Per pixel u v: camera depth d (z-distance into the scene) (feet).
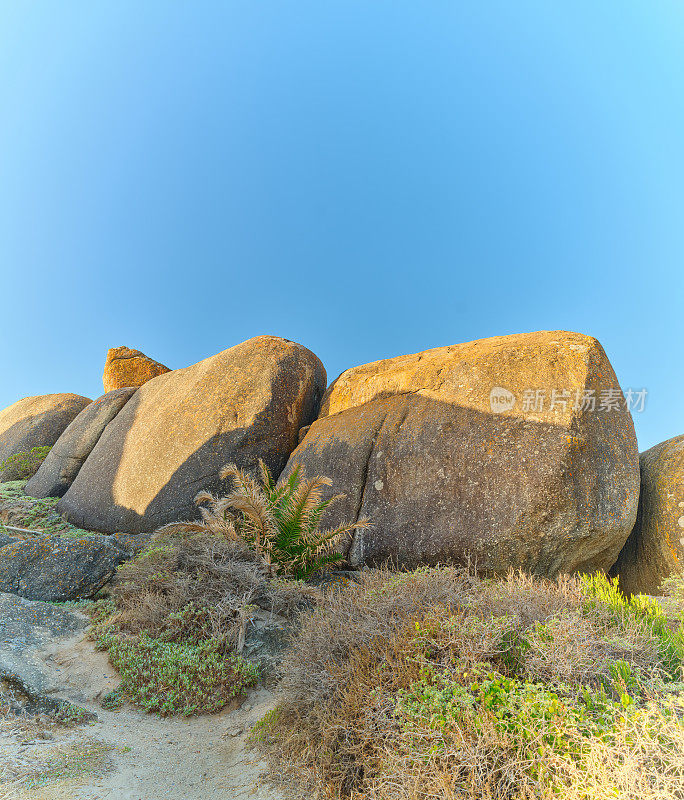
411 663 10.68
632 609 13.42
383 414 26.53
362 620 12.66
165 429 33.65
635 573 22.21
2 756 10.64
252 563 20.36
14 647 15.84
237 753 12.02
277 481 29.55
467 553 20.58
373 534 23.17
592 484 19.93
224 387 32.81
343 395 30.58
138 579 19.61
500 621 11.09
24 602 18.51
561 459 19.86
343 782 9.70
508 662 10.73
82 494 36.91
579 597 13.55
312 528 22.74
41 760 10.76
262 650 16.81
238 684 14.96
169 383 37.96
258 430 30.48
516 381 22.63
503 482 20.63
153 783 10.66
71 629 17.81
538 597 12.72
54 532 33.81
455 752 8.28
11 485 41.93
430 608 11.98
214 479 29.94
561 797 7.54
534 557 19.92
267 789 10.25
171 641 17.04
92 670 15.61
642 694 9.72
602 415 21.12
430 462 22.94
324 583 21.81
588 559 20.58
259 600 19.33
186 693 14.60
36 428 47.96
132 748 12.11
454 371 25.18
